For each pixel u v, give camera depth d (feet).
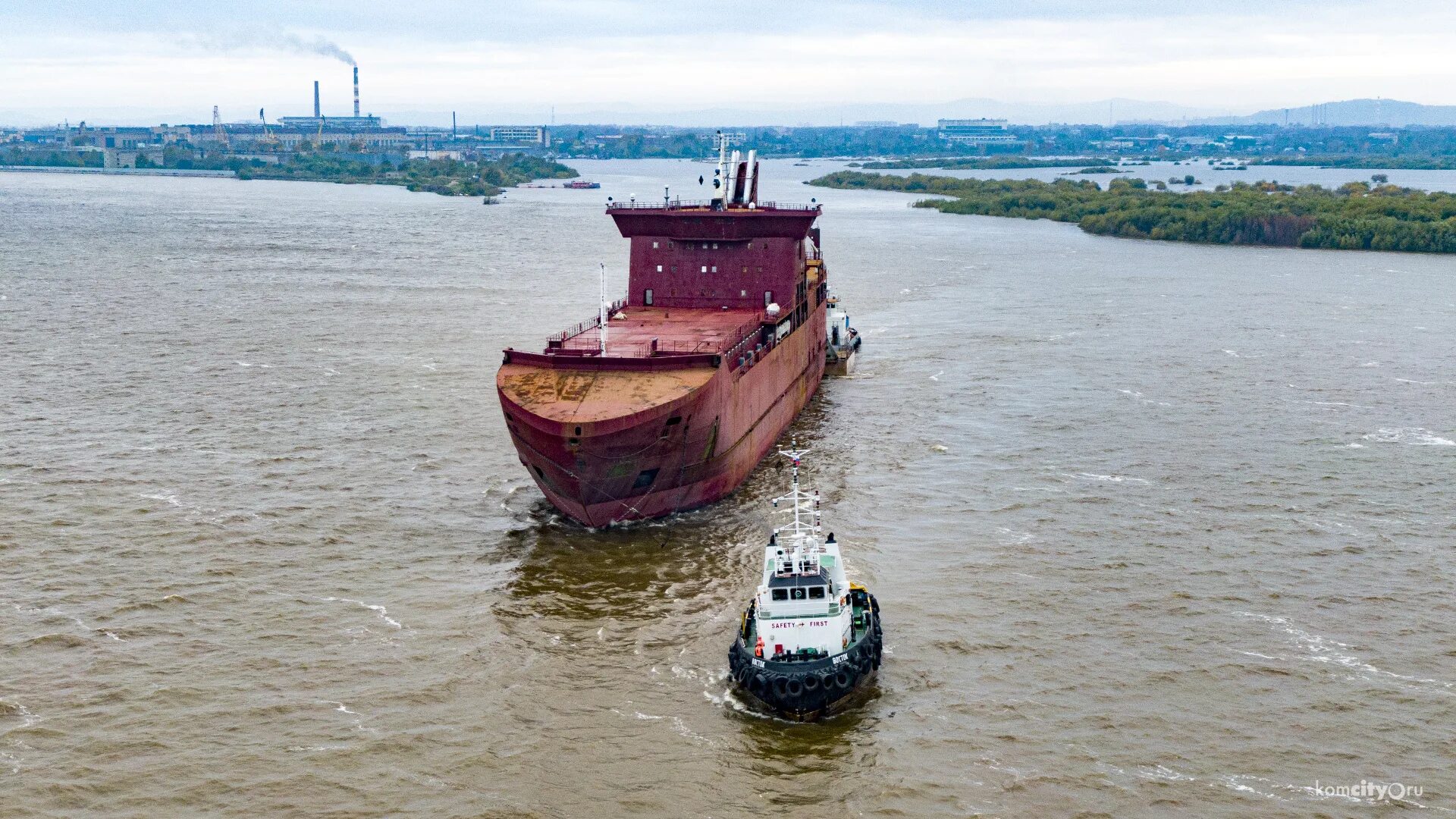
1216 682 202.28
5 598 228.63
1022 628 220.64
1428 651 213.25
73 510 274.36
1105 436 341.41
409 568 246.27
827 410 376.68
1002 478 303.27
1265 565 249.14
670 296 362.94
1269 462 317.42
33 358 425.28
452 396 379.55
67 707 192.44
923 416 366.63
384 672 204.74
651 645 214.69
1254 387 401.49
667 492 270.26
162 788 173.17
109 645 212.02
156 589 234.38
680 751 184.14
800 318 376.27
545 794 173.88
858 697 198.39
